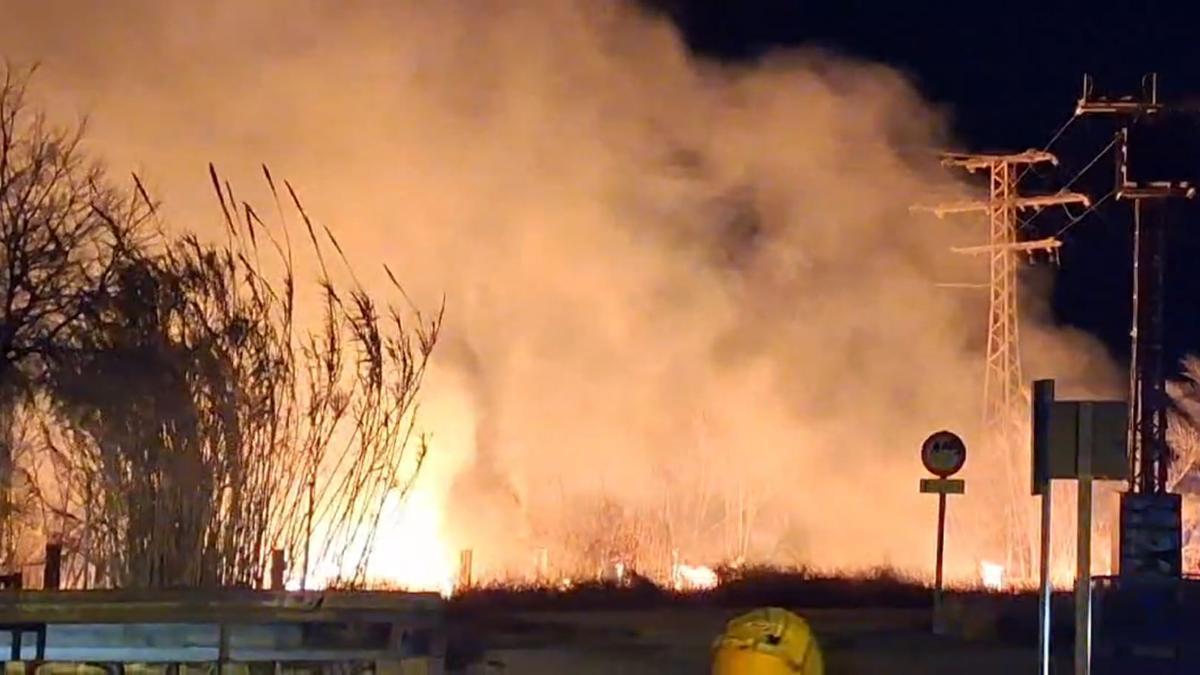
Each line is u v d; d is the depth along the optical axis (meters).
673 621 24.09
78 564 20.69
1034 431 13.52
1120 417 13.11
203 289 22.09
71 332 23.20
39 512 23.17
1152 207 35.56
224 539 20.69
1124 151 36.22
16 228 25.11
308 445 21.44
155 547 20.59
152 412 21.00
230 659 12.48
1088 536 13.11
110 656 12.38
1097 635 21.59
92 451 21.11
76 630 12.35
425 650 13.24
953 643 21.33
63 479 21.77
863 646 20.91
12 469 23.17
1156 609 24.42
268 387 21.38
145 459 20.86
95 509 20.84
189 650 12.54
